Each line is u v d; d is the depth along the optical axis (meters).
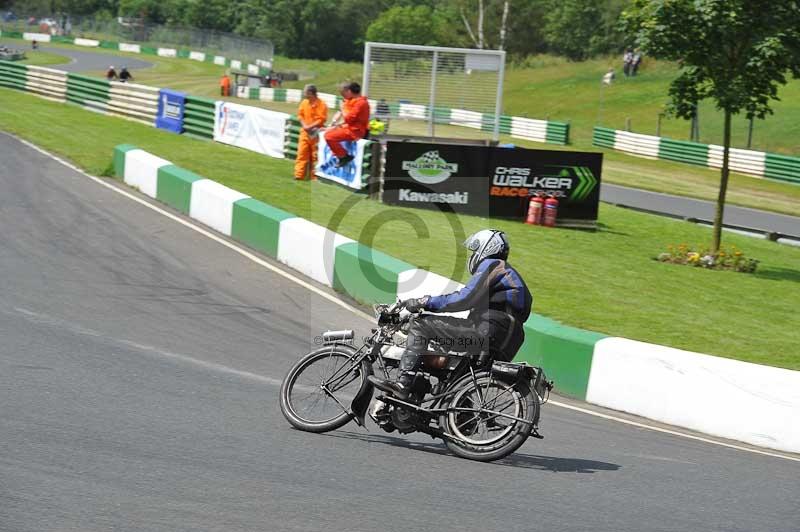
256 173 21.03
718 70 17.41
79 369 7.95
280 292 11.76
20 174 18.33
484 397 6.59
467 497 5.66
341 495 5.46
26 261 12.01
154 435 6.37
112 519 4.77
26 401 6.87
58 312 9.88
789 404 8.01
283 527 4.84
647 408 8.73
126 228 14.55
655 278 15.62
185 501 5.12
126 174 18.58
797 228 25.73
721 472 6.94
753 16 16.64
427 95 22.48
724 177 18.17
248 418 7.06
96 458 5.75
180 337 9.45
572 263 15.74
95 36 88.44
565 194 19.64
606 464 6.82
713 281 16.20
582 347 9.20
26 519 4.69
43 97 35.62
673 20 17.08
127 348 8.83
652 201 28.16
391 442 6.90
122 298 10.75
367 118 18.58
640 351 8.85
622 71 64.06
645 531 5.34
